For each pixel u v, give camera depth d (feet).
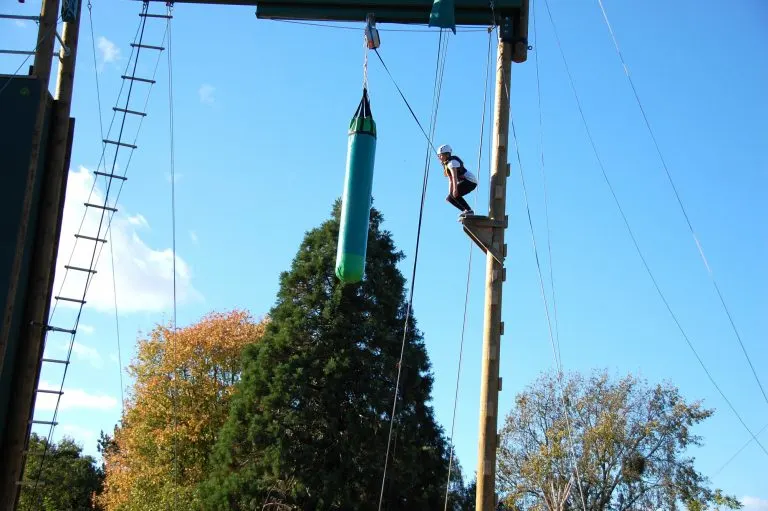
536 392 127.65
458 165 40.01
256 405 98.17
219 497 95.25
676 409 122.93
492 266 38.11
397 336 102.78
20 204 34.81
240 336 133.18
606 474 119.85
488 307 37.65
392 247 107.96
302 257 105.09
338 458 94.79
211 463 104.83
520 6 39.34
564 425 122.52
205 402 128.57
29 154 35.32
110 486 134.62
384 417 96.99
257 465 95.04
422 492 97.30
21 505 151.94
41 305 36.32
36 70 36.32
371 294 102.58
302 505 92.58
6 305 33.81
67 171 38.73
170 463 123.13
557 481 120.37
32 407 36.73
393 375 99.40
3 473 34.63
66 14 37.88
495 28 40.32
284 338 98.78
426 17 39.09
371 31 38.55
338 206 107.34
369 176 31.94
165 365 129.59
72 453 187.42
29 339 35.83
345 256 31.04
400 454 96.02
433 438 102.53
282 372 96.27
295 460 93.61
